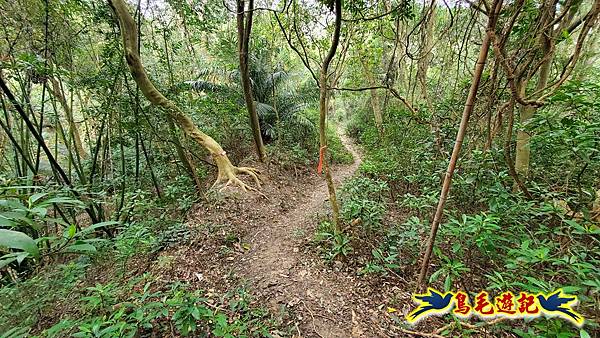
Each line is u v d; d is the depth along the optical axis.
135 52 4.25
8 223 0.63
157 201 4.88
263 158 6.78
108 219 4.29
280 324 2.30
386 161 5.59
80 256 2.82
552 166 3.27
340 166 9.00
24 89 3.55
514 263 1.86
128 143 4.81
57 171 3.87
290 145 8.17
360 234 3.37
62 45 4.00
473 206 3.24
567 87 2.05
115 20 4.30
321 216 4.42
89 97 4.61
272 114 8.16
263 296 2.65
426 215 3.47
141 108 4.62
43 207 0.77
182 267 3.08
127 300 2.33
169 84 5.45
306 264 3.13
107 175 5.20
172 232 3.71
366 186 4.33
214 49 7.20
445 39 5.42
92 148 5.05
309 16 4.31
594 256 2.10
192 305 1.89
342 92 9.98
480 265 2.64
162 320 2.17
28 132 3.98
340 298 2.59
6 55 3.44
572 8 2.35
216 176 6.20
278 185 6.09
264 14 6.83
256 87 7.82
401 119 6.80
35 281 2.27
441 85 6.04
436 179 3.63
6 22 3.43
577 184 2.55
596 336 1.59
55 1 3.59
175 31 6.09
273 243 3.77
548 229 2.31
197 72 7.50
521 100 2.04
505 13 2.59
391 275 2.82
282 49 8.07
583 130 2.06
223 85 7.44
